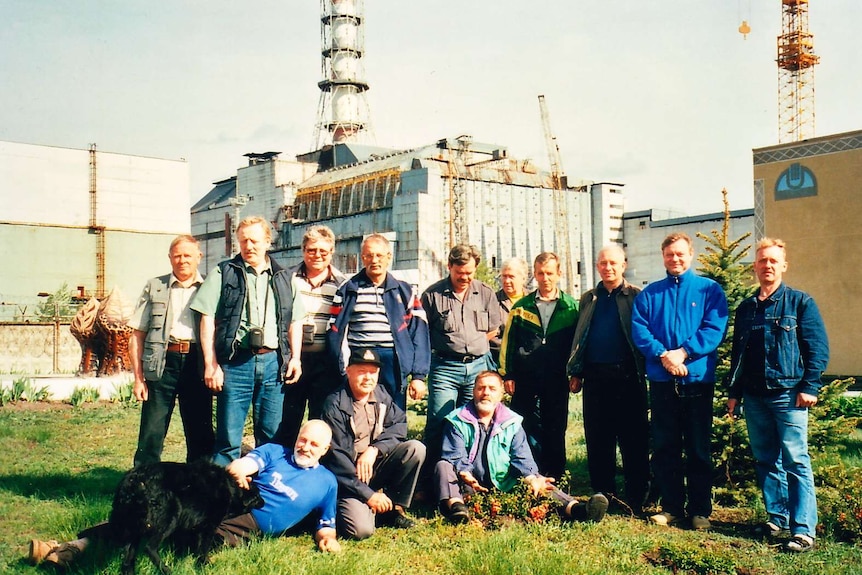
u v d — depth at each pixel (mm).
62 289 47719
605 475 7613
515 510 6652
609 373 7426
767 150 21938
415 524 6559
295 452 6145
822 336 6336
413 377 7270
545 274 7953
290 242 104250
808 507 6230
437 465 6879
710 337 6750
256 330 6672
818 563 5766
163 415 7062
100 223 52906
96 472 8641
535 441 8039
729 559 5719
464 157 99125
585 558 5742
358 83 124438
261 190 111250
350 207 97625
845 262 20484
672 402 6875
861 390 18172
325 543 5887
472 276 7930
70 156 52031
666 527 6715
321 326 7430
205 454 7219
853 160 20328
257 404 6855
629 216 103125
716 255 7859
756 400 6543
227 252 110812
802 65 82312
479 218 92375
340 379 7332
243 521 5910
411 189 90500
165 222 55188
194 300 6688
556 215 98875
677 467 6898
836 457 8133
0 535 6078
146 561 5215
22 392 15336
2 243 49812
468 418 7105
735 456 7531
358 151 113688
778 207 21719
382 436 6648
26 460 9367
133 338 7051
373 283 7328
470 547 5840
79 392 15102
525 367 8000
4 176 49969
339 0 125062
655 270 99625
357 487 6348
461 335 7738
